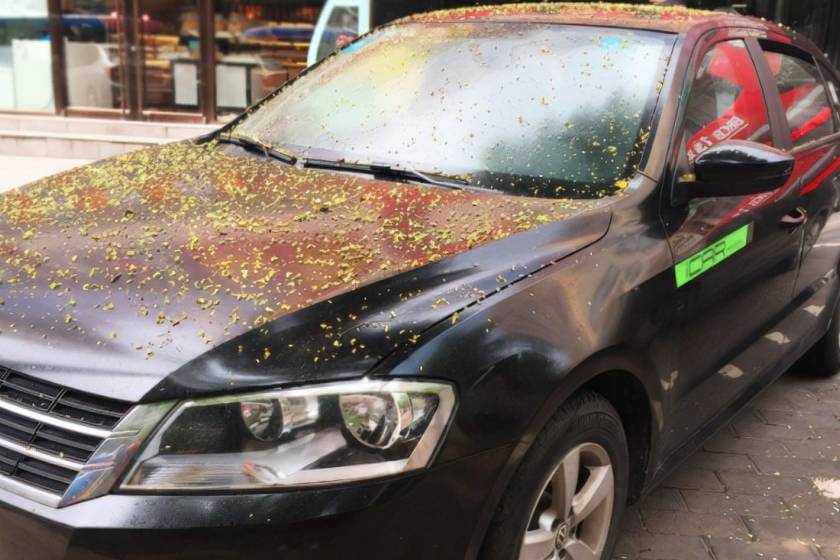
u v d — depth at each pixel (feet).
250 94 32.63
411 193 8.71
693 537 9.86
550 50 10.36
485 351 6.36
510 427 6.35
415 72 10.86
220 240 7.54
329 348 6.08
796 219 11.09
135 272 7.00
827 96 13.38
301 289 6.66
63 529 5.70
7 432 6.24
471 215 8.05
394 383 5.96
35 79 32.76
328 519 5.65
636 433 8.46
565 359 6.77
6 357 6.35
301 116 11.00
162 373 5.98
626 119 9.23
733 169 8.49
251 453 5.77
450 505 6.09
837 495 10.85
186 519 5.60
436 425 6.02
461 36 11.25
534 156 9.13
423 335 6.27
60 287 6.89
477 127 9.66
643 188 8.55
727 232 9.32
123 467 5.75
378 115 10.39
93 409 5.98
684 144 9.25
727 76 10.50
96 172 9.87
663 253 8.25
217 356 6.05
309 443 5.79
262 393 5.85
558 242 7.59
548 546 7.25
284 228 7.79
